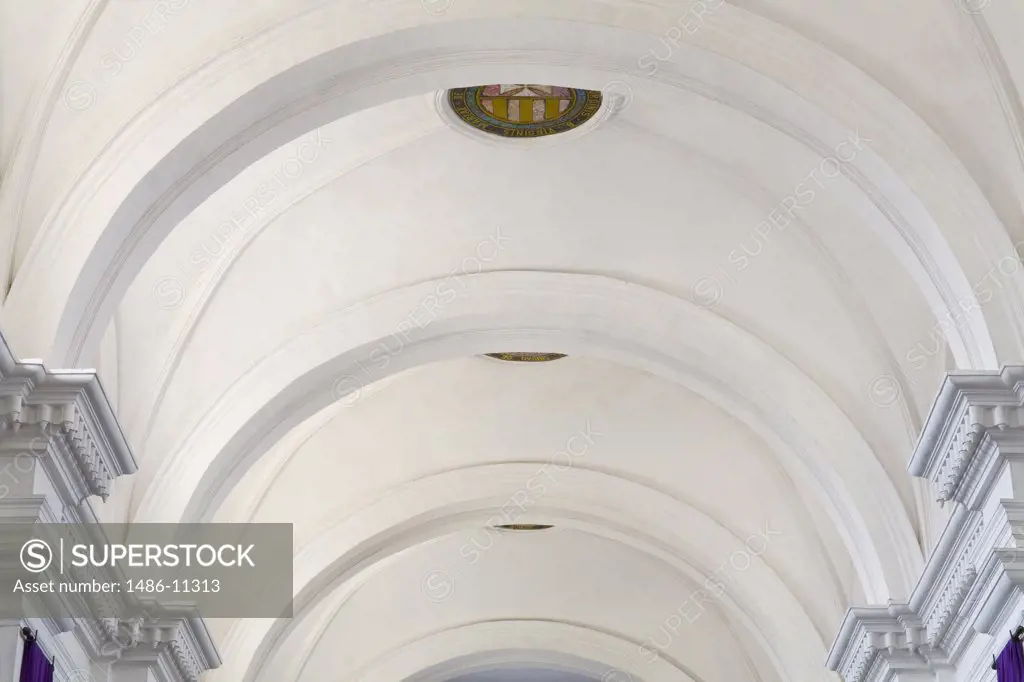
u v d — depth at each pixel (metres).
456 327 13.16
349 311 12.80
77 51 9.33
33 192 9.38
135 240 9.70
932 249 9.78
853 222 11.44
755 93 9.91
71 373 8.55
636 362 13.52
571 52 9.91
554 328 13.27
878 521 12.16
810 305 12.27
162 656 12.01
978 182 9.66
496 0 9.60
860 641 11.98
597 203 12.39
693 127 11.21
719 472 16.16
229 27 9.58
